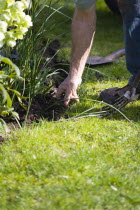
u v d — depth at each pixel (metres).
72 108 3.54
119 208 2.14
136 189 2.32
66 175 2.44
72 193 2.27
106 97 3.72
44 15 3.91
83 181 2.38
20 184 2.36
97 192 2.27
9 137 2.94
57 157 2.63
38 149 2.75
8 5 2.78
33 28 3.70
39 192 2.27
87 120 3.36
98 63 4.86
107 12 7.57
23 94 3.43
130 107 3.69
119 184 2.38
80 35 3.26
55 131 3.09
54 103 3.45
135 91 3.43
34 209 2.12
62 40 5.50
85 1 3.13
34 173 2.47
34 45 3.62
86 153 2.74
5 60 2.63
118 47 5.68
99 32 6.40
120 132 3.16
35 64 3.55
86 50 3.32
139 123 3.36
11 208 2.13
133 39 3.46
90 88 4.15
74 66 3.35
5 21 2.79
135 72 3.61
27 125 3.17
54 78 4.25
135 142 3.00
